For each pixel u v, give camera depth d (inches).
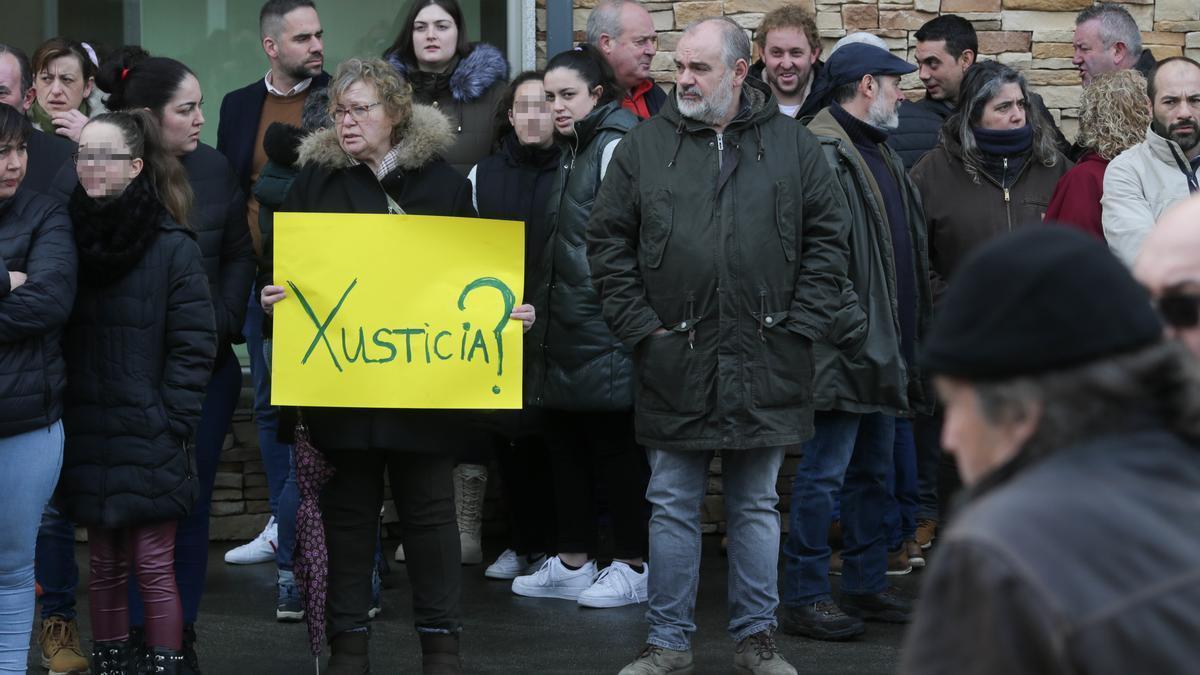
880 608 242.4
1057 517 65.3
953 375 70.2
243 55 320.2
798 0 310.5
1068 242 68.8
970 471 71.9
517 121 249.4
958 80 293.3
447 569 201.9
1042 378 68.1
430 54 272.7
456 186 204.8
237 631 237.9
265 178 226.5
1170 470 67.1
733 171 200.8
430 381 197.8
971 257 71.4
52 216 185.8
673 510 205.8
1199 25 316.8
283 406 199.9
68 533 216.7
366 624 201.6
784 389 200.8
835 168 227.9
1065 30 315.6
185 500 191.0
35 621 246.5
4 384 179.9
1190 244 89.7
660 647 205.5
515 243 202.2
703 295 199.0
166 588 193.8
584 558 258.7
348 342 197.5
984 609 64.8
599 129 245.6
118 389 187.9
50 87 256.5
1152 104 230.5
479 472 282.0
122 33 316.2
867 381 225.9
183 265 190.4
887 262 231.1
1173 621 62.4
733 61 200.1
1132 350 67.6
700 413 199.3
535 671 215.5
